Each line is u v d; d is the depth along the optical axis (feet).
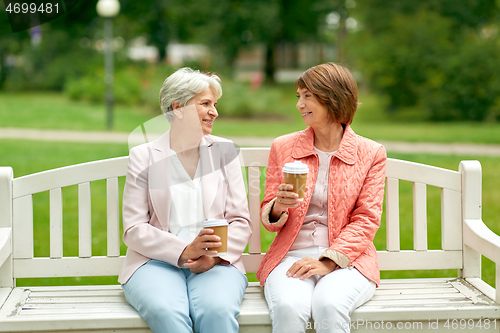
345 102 8.26
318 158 8.50
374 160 8.38
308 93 8.30
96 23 93.30
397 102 57.47
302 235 8.34
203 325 7.09
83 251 8.73
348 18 86.43
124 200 8.19
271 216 8.27
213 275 7.63
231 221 8.32
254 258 9.02
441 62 54.13
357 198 8.30
